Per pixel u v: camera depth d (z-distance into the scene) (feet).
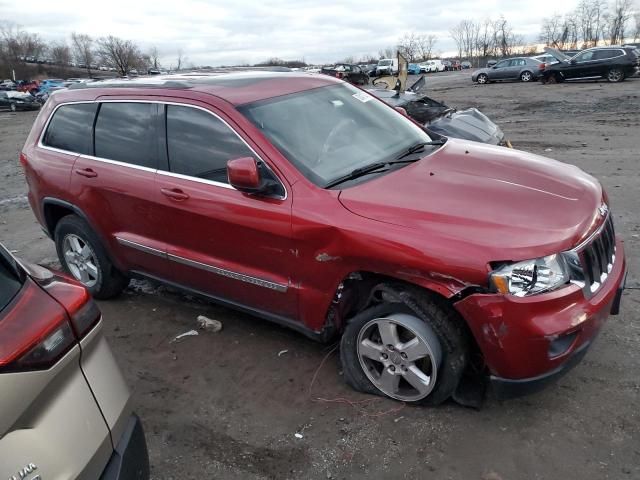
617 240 11.78
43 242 22.39
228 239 12.03
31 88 173.68
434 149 13.38
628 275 15.48
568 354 9.33
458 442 9.84
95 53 343.05
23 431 5.70
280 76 14.53
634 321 13.09
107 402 6.87
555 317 9.05
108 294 16.29
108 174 14.11
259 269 11.90
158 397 11.93
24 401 5.73
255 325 14.47
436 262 9.29
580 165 30.07
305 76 14.89
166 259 13.55
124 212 14.05
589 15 255.09
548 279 9.01
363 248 9.97
